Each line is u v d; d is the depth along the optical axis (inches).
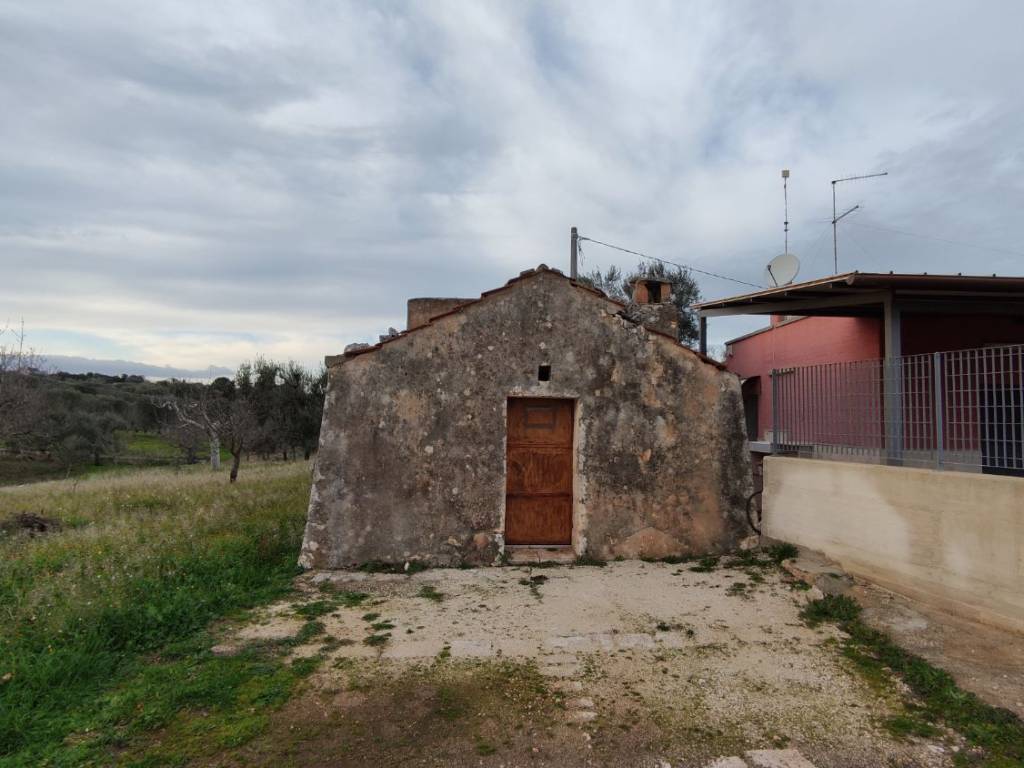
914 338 358.0
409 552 277.3
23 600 216.4
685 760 131.9
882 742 139.0
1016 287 285.0
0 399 543.5
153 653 182.5
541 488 302.4
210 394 991.0
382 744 136.4
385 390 284.2
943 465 227.5
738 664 179.2
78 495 492.1
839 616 211.9
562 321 295.7
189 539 307.0
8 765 123.3
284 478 611.8
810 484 272.4
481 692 161.2
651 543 289.0
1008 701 153.7
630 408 294.4
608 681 168.1
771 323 516.7
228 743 134.5
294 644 190.2
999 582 191.3
